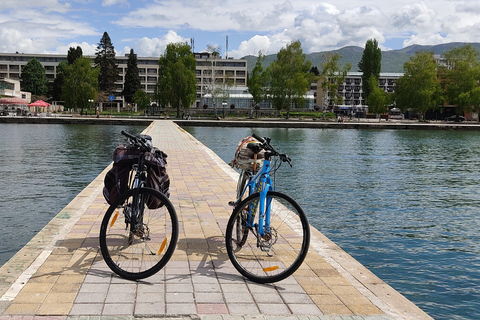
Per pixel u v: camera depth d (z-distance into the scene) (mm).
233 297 3768
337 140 41688
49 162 19672
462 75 90812
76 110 95062
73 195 11883
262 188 4465
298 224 5586
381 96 110438
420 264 7074
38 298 3609
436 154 29422
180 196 8898
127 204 4398
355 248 7957
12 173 15984
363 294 3898
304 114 96000
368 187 15008
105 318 3266
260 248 4496
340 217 10414
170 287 3945
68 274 4168
